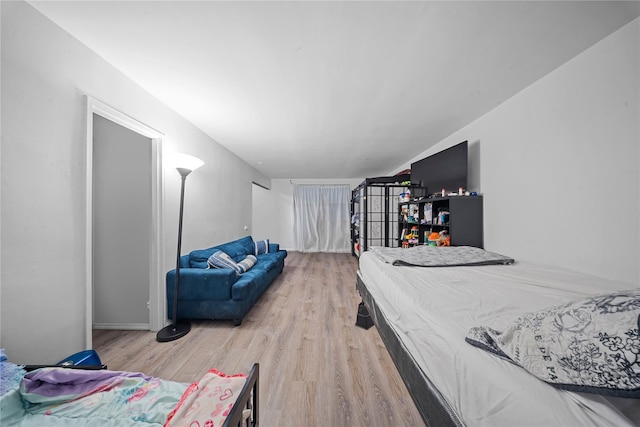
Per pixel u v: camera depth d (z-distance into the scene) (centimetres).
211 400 98
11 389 98
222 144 393
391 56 176
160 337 218
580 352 59
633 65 142
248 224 543
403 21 144
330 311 286
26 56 133
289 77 203
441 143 370
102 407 99
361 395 149
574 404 57
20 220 131
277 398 146
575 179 175
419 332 110
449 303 121
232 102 248
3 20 124
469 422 73
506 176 240
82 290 163
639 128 140
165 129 252
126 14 139
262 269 339
